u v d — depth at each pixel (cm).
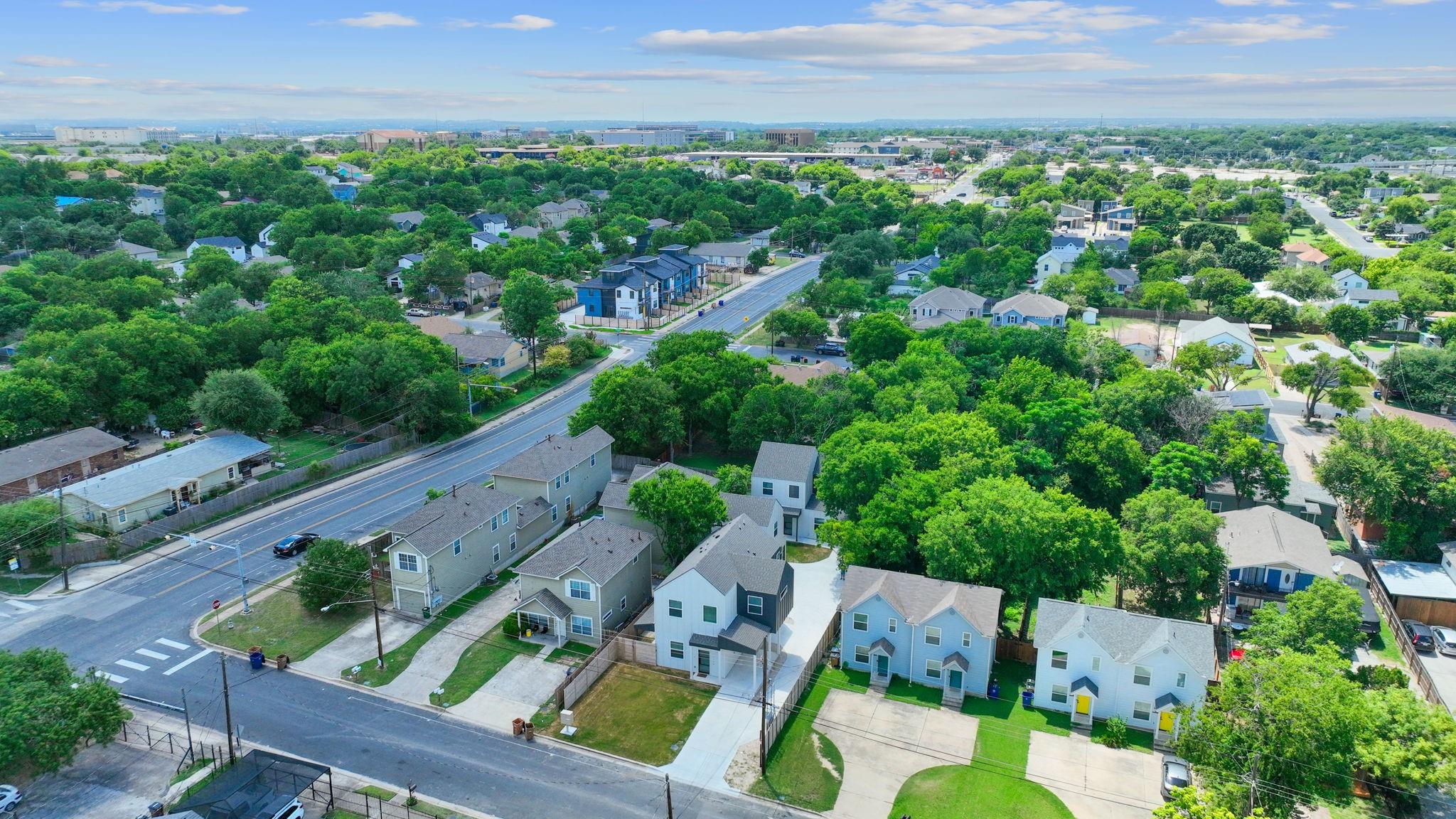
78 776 4397
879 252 18088
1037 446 7875
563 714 4919
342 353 9538
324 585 5925
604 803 4319
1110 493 7425
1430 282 14625
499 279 16175
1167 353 12156
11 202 18112
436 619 5984
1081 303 14162
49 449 7906
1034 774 4550
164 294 12812
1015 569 5572
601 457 8050
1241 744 4028
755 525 6253
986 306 14162
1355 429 7300
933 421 7312
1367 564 6769
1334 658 4453
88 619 5888
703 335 9969
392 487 8181
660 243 19975
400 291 16012
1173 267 16225
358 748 4691
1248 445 7338
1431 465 6956
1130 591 6525
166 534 6612
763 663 5078
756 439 8244
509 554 6819
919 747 4762
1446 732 4159
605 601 5725
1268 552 6212
